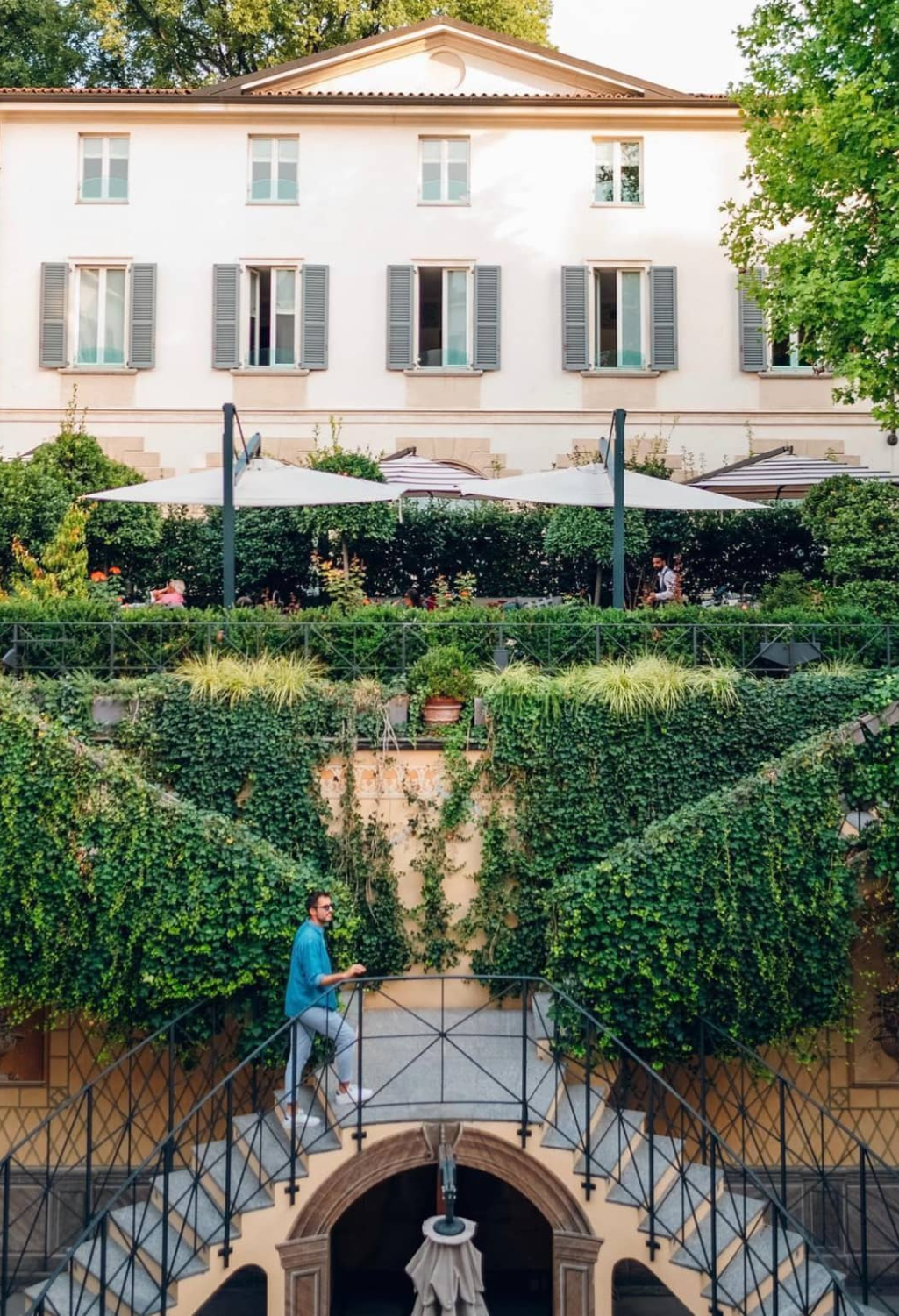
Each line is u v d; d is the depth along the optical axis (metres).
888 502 13.66
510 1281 10.99
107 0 24.98
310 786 10.22
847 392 14.06
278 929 9.08
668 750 10.27
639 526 16.38
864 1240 8.67
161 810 9.16
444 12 26.56
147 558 16.64
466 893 10.34
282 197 20.34
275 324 20.38
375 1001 10.26
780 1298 8.00
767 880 9.12
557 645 11.08
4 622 10.73
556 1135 8.61
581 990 9.19
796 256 13.81
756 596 15.87
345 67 20.58
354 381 20.17
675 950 9.02
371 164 20.30
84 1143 10.28
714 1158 8.02
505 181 20.33
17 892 9.16
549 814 10.22
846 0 12.98
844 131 12.95
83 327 20.22
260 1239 8.31
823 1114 10.38
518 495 13.18
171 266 20.12
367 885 10.23
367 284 20.22
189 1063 9.77
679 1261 8.12
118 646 10.88
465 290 20.45
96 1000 9.30
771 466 16.36
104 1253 7.35
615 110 20.16
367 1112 8.64
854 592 13.23
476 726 10.38
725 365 20.22
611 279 20.48
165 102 19.91
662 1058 9.49
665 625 11.12
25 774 9.16
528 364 20.23
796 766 9.24
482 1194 11.17
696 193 20.33
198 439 20.11
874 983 10.29
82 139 20.19
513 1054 9.59
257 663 10.50
